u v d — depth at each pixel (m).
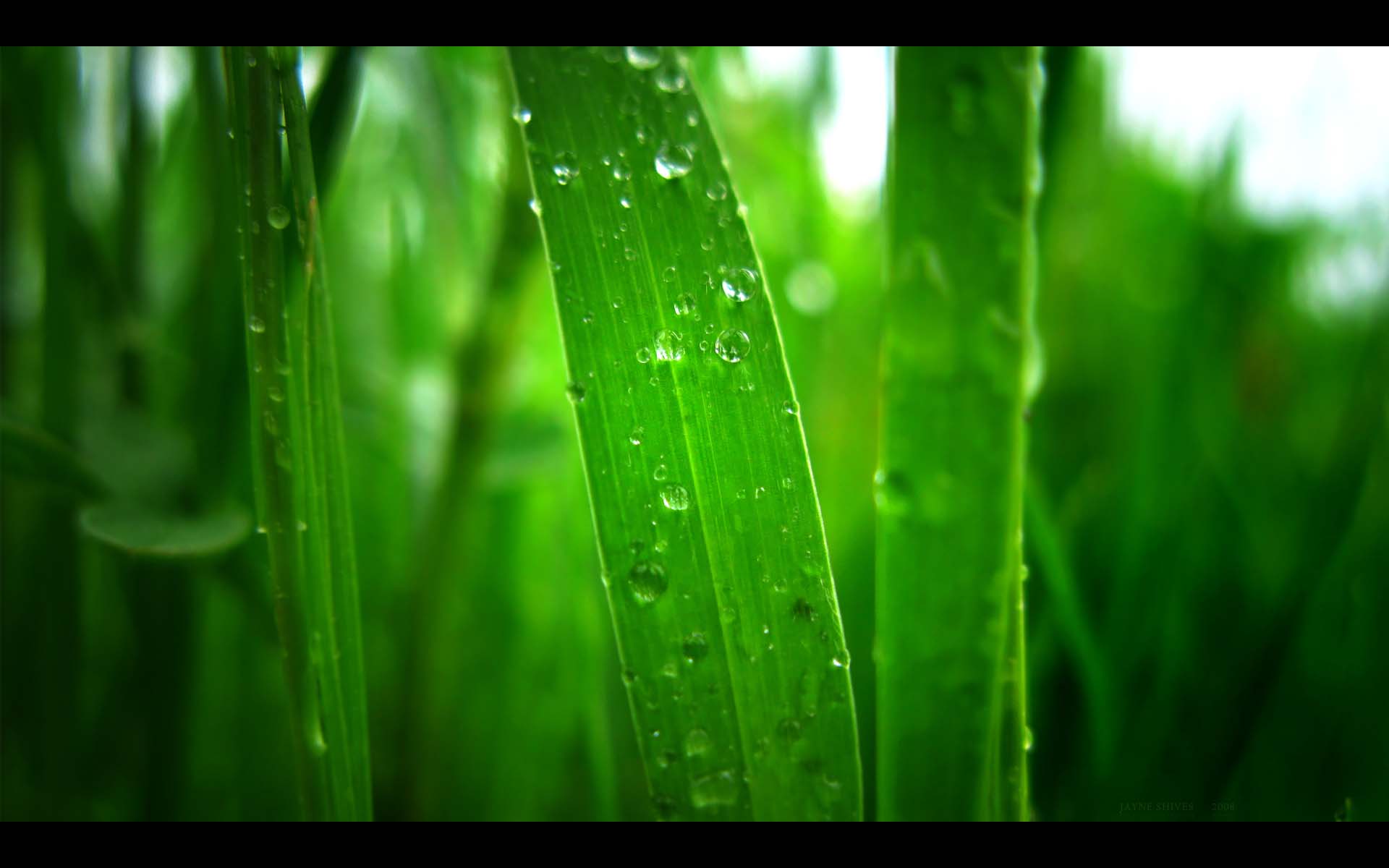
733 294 0.07
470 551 0.12
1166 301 0.16
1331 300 0.17
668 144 0.08
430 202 0.13
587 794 0.12
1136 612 0.11
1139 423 0.14
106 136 0.11
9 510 0.10
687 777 0.07
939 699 0.07
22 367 0.12
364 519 0.14
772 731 0.07
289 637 0.07
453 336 0.12
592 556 0.12
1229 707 0.10
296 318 0.07
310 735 0.07
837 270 0.16
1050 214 0.09
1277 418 0.16
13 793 0.10
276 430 0.07
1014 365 0.07
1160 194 0.18
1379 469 0.11
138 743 0.11
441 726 0.12
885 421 0.07
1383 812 0.10
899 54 0.07
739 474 0.07
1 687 0.10
